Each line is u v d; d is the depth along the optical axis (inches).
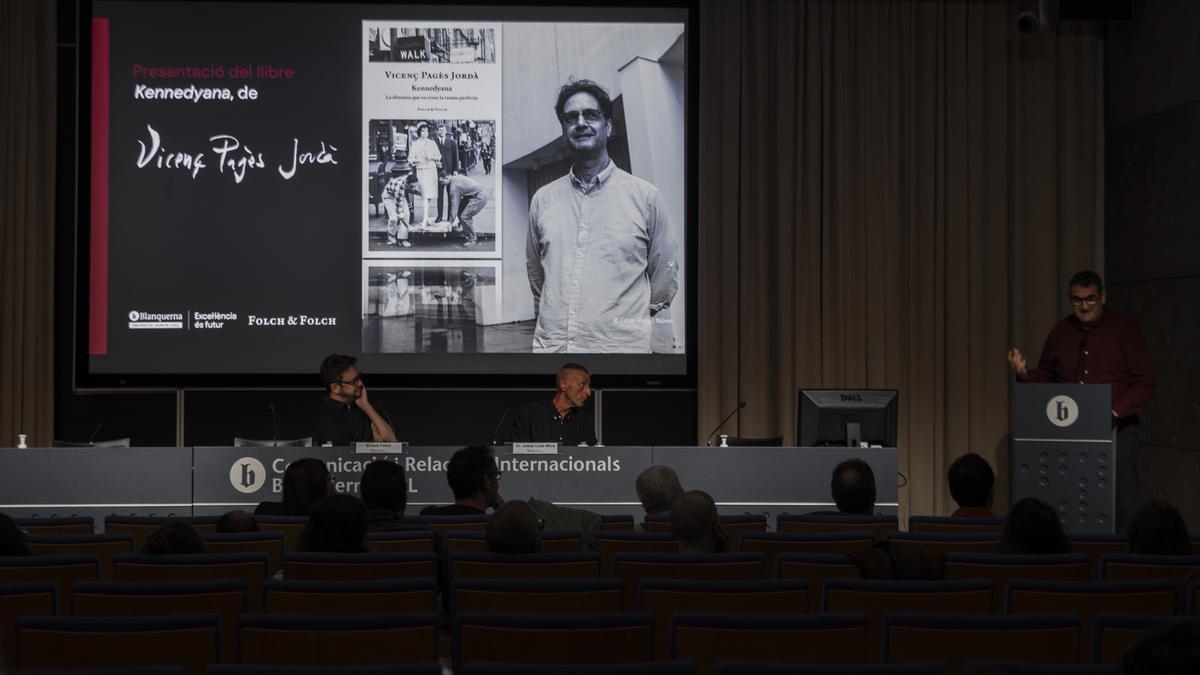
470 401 379.6
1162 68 337.1
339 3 355.3
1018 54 369.4
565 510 197.2
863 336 363.9
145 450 252.4
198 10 353.4
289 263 354.0
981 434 368.5
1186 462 321.4
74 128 370.9
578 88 358.6
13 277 355.9
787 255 364.2
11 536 154.6
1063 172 369.7
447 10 357.1
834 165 365.7
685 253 358.9
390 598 130.8
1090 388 255.8
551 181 357.7
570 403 283.3
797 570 148.7
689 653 110.5
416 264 355.9
